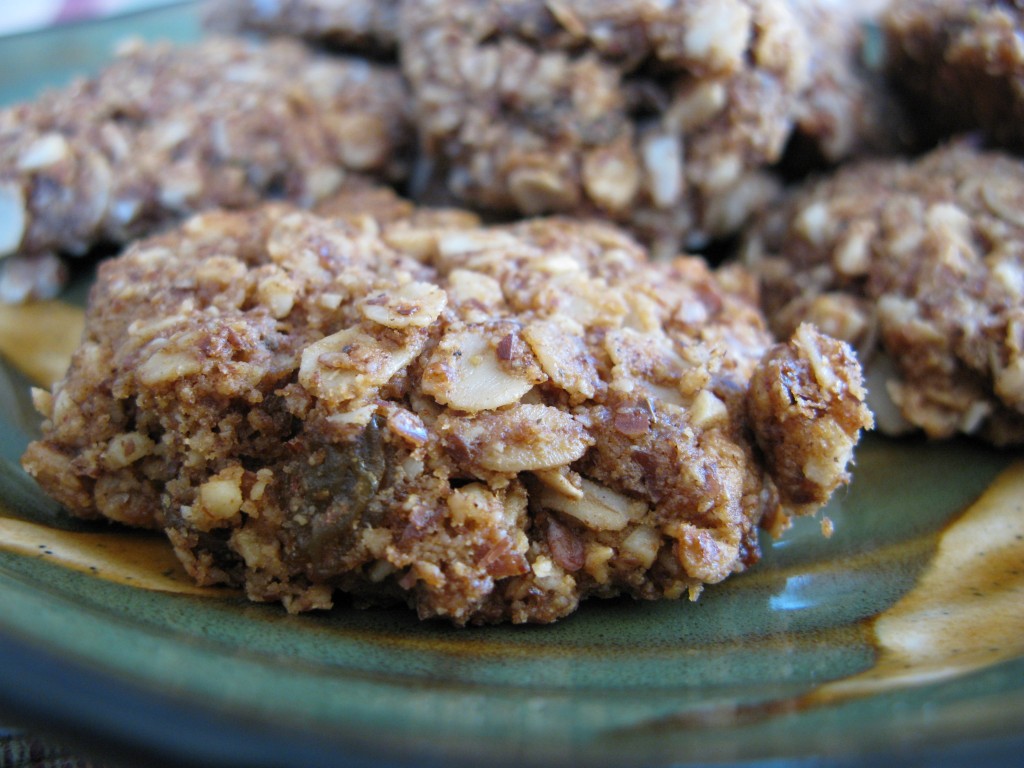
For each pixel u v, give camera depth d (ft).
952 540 0.41
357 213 0.47
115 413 0.37
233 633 0.33
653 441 0.35
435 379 0.35
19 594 0.31
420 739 0.27
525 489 0.35
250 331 0.36
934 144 0.53
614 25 0.46
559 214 0.49
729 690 0.32
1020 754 0.27
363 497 0.34
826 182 0.50
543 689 0.32
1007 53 0.46
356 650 0.34
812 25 0.53
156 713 0.27
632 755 0.27
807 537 0.41
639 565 0.36
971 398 0.43
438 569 0.34
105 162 0.50
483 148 0.48
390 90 0.55
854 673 0.33
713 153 0.48
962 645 0.35
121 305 0.39
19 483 0.40
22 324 0.49
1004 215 0.45
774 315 0.48
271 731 0.27
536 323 0.37
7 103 0.59
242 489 0.35
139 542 0.38
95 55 0.64
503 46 0.48
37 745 0.34
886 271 0.45
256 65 0.55
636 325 0.39
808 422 0.36
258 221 0.43
